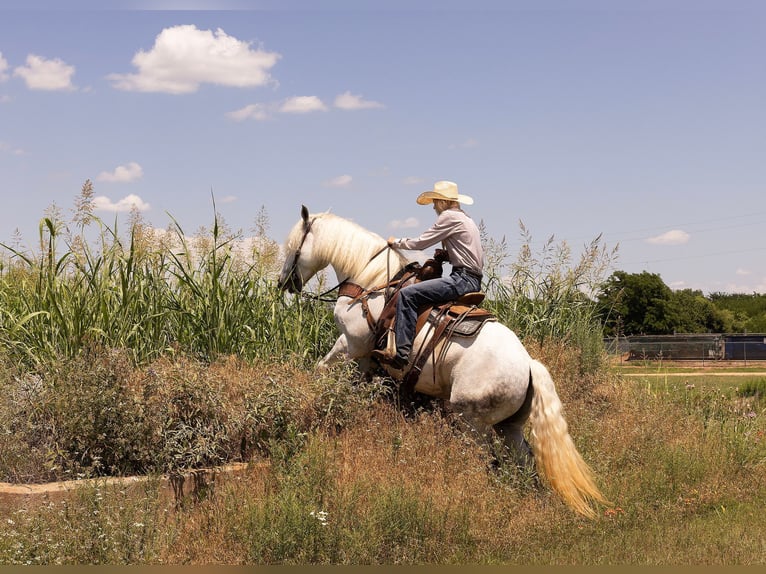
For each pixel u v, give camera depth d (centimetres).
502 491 670
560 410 698
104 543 520
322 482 615
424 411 791
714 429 941
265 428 698
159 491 603
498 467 707
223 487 631
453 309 727
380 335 751
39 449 641
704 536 629
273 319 921
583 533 642
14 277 886
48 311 792
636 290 4491
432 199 775
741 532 639
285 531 554
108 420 640
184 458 646
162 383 675
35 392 679
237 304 892
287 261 824
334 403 729
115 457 636
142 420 644
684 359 3969
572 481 679
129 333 805
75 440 642
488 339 712
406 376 743
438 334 720
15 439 629
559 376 1015
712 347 3959
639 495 724
